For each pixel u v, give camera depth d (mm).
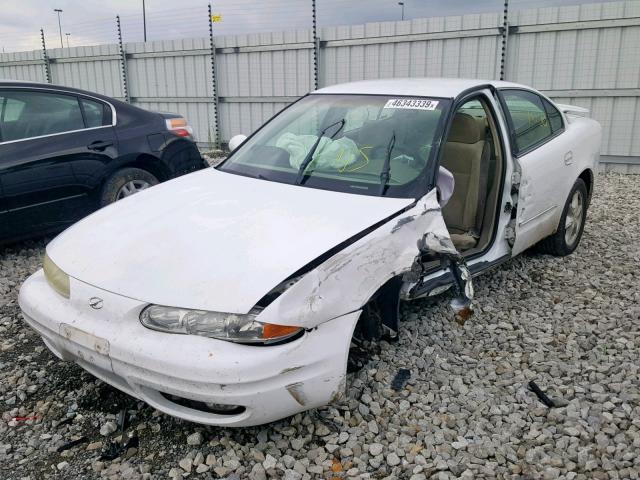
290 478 2510
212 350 2391
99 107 5703
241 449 2684
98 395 3092
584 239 5832
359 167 3479
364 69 11188
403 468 2584
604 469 2568
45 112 5324
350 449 2688
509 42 9836
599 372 3348
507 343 3666
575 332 3830
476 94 3951
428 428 2844
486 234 4094
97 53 14133
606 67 9234
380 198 3197
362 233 2832
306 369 2523
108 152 5594
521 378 3275
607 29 9094
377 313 3113
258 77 12312
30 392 3158
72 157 5348
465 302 3170
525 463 2609
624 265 5066
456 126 4109
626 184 8625
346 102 4031
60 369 3377
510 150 4031
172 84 13375
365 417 2912
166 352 2416
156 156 5957
